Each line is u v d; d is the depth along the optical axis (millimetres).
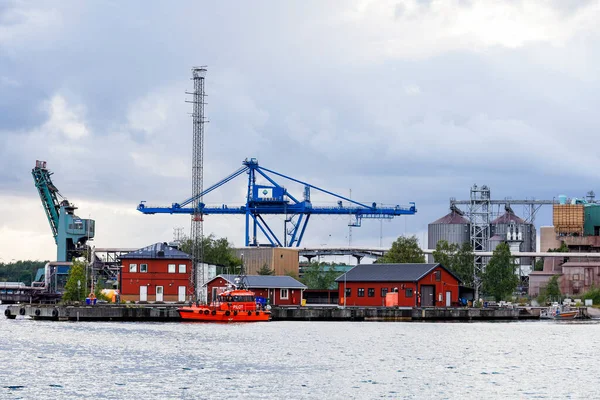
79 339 109438
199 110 194875
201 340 109500
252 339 111375
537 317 170875
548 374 84438
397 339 115250
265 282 175750
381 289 171750
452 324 150375
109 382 76500
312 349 101188
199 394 71375
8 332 118688
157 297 172375
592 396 72875
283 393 72188
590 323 160375
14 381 76750
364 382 78000
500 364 91250
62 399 69125
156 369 83750
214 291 175250
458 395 72812
